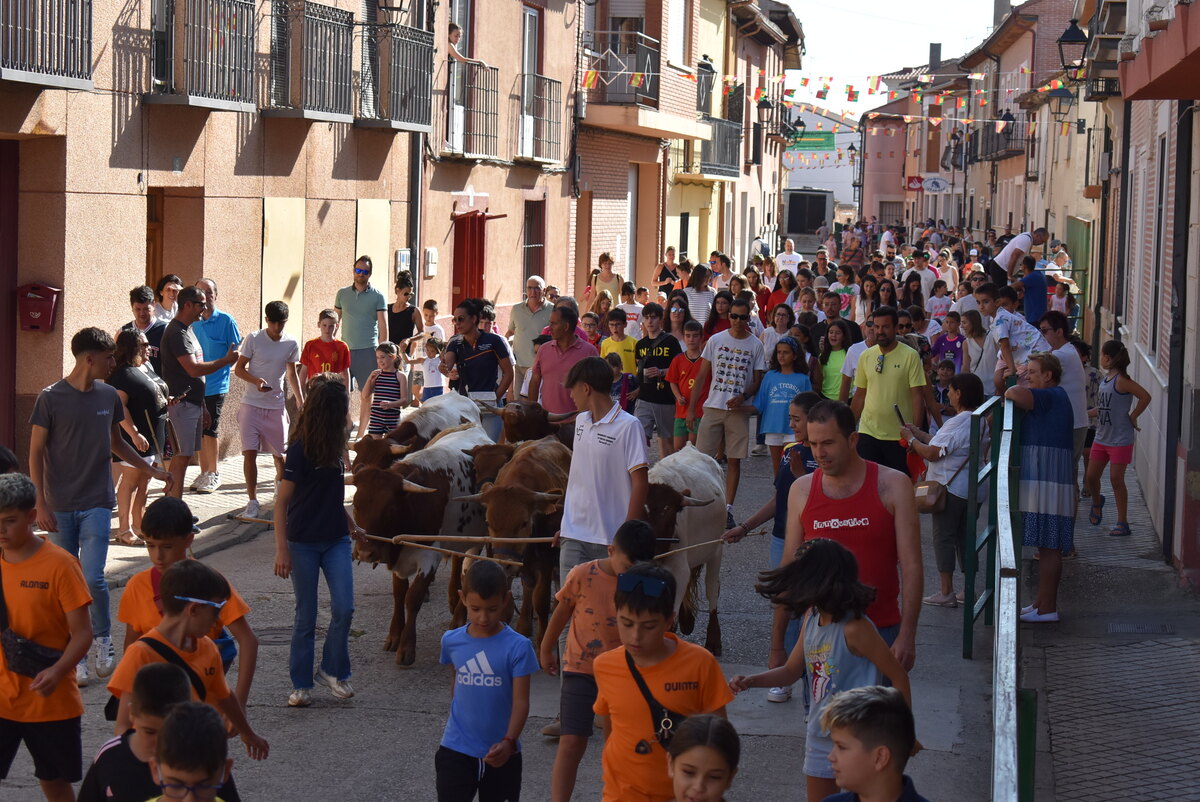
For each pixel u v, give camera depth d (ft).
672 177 110.11
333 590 25.18
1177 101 37.76
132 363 34.32
